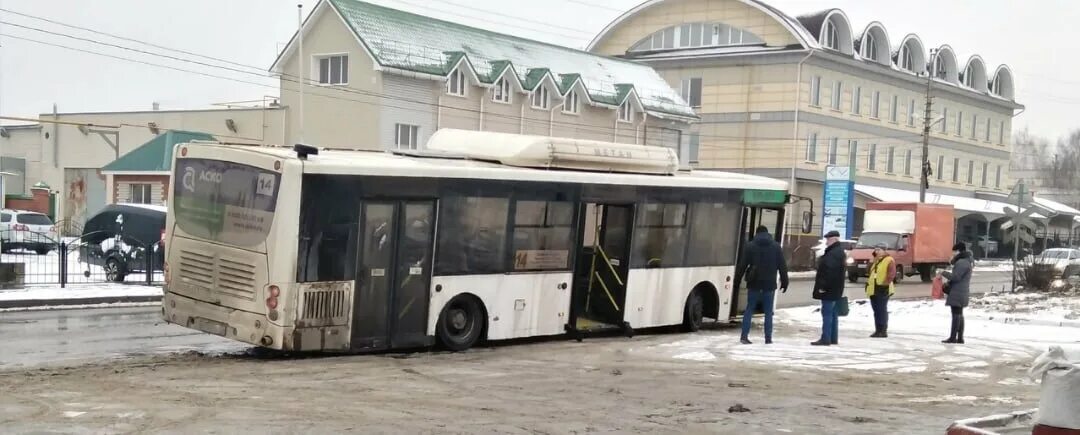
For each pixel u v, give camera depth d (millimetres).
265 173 12617
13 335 14844
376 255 13258
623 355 14469
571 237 15648
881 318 17953
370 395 10273
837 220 43375
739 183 18406
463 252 14250
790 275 42094
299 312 12477
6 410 8773
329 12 43594
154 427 8203
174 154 13719
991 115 76938
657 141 55938
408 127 43875
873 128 63812
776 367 13609
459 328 14406
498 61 46594
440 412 9453
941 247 43156
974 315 22297
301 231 12477
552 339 16328
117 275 24266
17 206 42750
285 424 8539
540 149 15188
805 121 58500
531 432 8656
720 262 18234
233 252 12812
